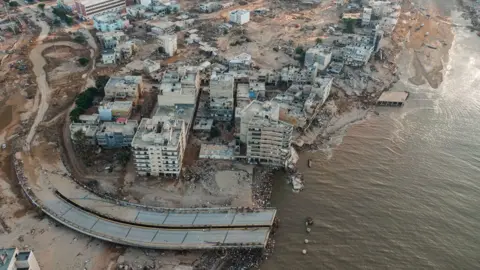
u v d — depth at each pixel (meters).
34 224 177.75
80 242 171.12
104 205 184.62
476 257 173.00
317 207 195.38
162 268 162.50
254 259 169.00
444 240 180.12
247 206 192.25
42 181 196.50
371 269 167.38
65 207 182.50
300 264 168.50
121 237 169.25
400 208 195.75
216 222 178.50
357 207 195.75
